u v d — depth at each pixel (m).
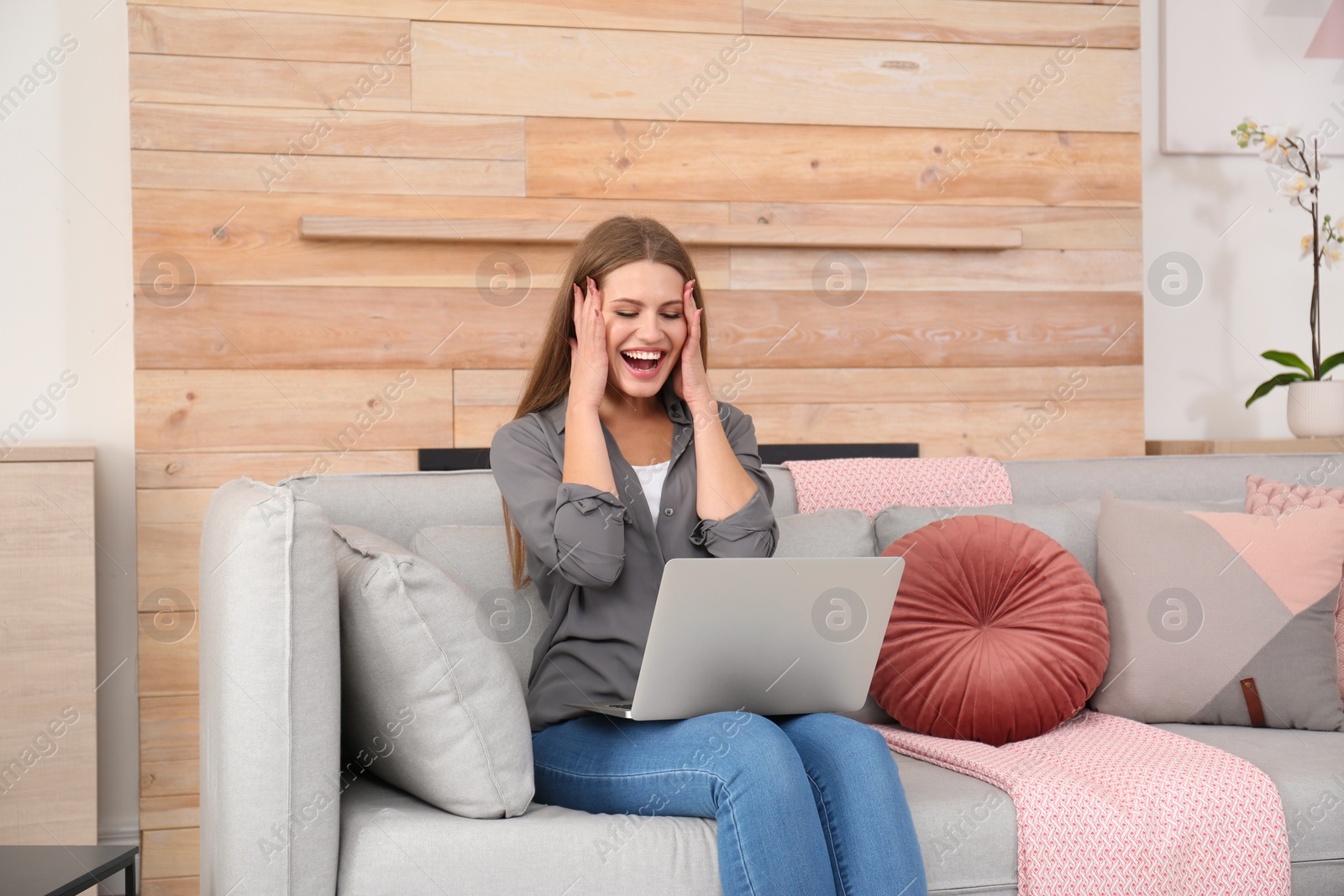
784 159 2.51
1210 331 2.85
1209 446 2.59
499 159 2.38
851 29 2.54
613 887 1.13
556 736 1.34
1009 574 1.65
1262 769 1.42
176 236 2.24
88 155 2.34
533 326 2.40
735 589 1.17
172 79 2.24
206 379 2.25
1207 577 1.71
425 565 1.21
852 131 2.54
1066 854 1.27
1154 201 2.81
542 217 2.40
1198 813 1.31
